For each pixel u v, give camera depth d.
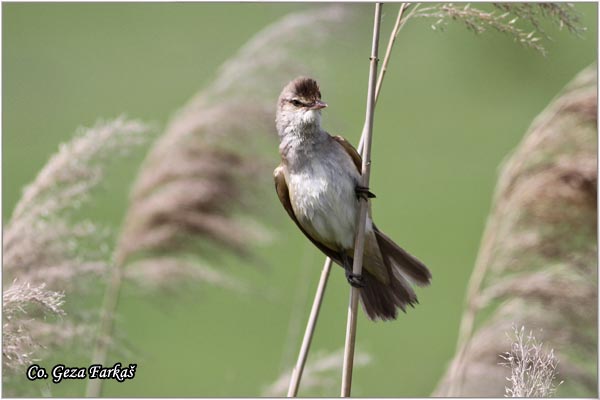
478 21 7.52
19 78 25.41
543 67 26.27
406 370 15.58
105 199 15.53
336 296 17.44
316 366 9.54
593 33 25.41
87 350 8.87
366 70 23.52
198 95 11.22
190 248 10.88
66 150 9.20
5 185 19.34
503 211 9.92
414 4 7.84
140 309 17.52
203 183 10.81
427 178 22.11
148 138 9.77
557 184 9.53
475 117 24.67
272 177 11.13
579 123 9.66
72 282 8.83
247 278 16.91
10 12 29.31
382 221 20.62
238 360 15.84
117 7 30.36
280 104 9.11
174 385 15.14
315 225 8.91
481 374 9.25
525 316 9.45
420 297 18.11
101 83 24.86
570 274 9.62
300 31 11.25
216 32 28.11
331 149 8.86
